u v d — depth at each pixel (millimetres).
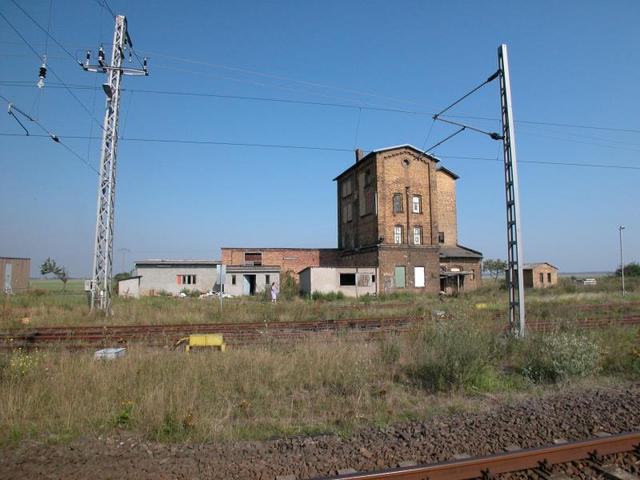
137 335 14914
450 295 41688
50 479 4996
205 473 5098
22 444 6023
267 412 7492
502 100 13977
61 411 6949
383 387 8734
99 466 5324
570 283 53375
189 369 9234
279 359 10375
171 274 51250
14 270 48719
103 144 22078
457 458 5332
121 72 22516
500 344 11484
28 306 25719
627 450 5570
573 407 7344
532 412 7070
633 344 11594
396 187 46812
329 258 57719
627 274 70875
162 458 5574
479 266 50875
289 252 57156
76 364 9367
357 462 5352
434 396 8312
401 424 6758
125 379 8484
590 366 9508
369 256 47406
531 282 59062
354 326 17797
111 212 22297
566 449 5383
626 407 7258
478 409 7488
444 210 55406
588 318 18188
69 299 30828
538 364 9961
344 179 56688
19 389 7598
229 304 27328
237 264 56344
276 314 22344
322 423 6984
